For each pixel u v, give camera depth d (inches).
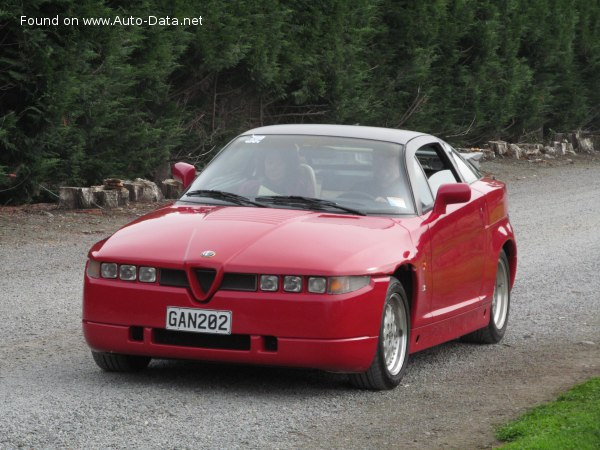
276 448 297.6
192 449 293.3
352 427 321.4
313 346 342.0
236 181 408.8
